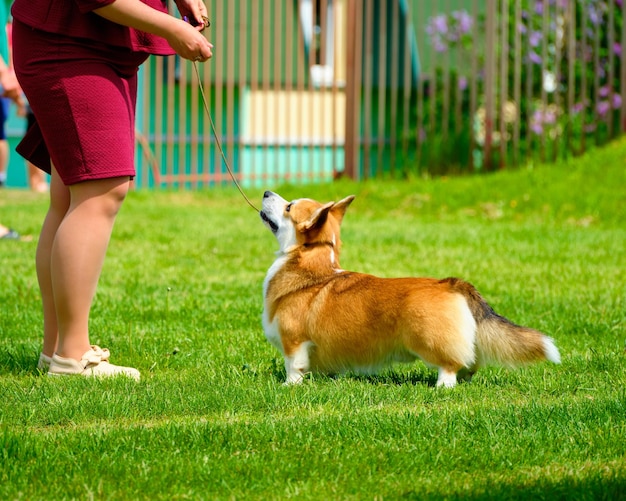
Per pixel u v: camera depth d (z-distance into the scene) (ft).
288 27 87.04
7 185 95.71
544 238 60.08
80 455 20.54
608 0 84.48
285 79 95.40
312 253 29.25
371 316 27.63
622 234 61.77
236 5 98.12
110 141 26.76
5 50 84.48
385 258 52.60
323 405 25.13
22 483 19.04
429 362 27.04
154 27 26.23
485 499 18.25
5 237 56.44
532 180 75.05
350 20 84.89
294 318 28.58
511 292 43.16
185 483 19.26
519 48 83.05
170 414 24.41
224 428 22.31
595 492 18.37
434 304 26.84
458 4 100.89
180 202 79.92
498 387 27.32
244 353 32.53
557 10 77.46
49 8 26.03
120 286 44.57
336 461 20.38
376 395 26.05
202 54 26.89
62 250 27.40
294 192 80.33
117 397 25.12
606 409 23.88
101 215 27.45
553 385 27.35
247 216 71.36
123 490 18.85
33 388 26.30
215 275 48.21
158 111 86.63
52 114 26.48
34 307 39.50
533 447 21.21
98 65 26.61
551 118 87.40
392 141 85.35
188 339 34.14
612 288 44.06
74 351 28.30
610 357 30.50
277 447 21.33
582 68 78.18
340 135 103.55
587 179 73.92
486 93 81.30
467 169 84.28
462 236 60.95
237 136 99.76
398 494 18.69
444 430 22.35
